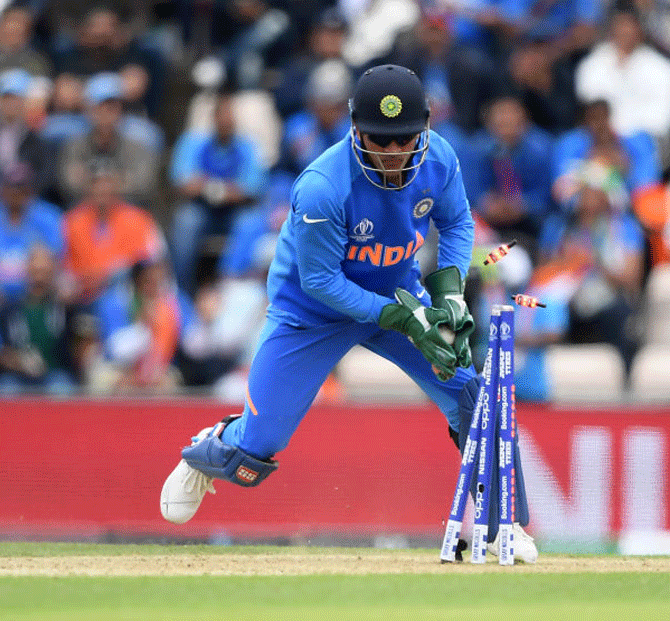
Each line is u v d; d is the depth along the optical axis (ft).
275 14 133.39
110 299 109.81
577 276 106.73
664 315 118.11
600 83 122.62
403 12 136.26
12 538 80.89
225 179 116.78
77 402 88.43
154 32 133.08
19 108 119.75
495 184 113.29
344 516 86.12
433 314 55.57
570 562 61.87
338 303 55.93
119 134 119.03
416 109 52.60
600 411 85.71
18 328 106.93
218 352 107.34
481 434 58.13
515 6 128.88
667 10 132.16
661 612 45.93
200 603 47.75
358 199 54.44
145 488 87.35
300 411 61.11
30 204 111.45
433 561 62.80
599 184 107.14
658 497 84.94
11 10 128.36
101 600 48.37
